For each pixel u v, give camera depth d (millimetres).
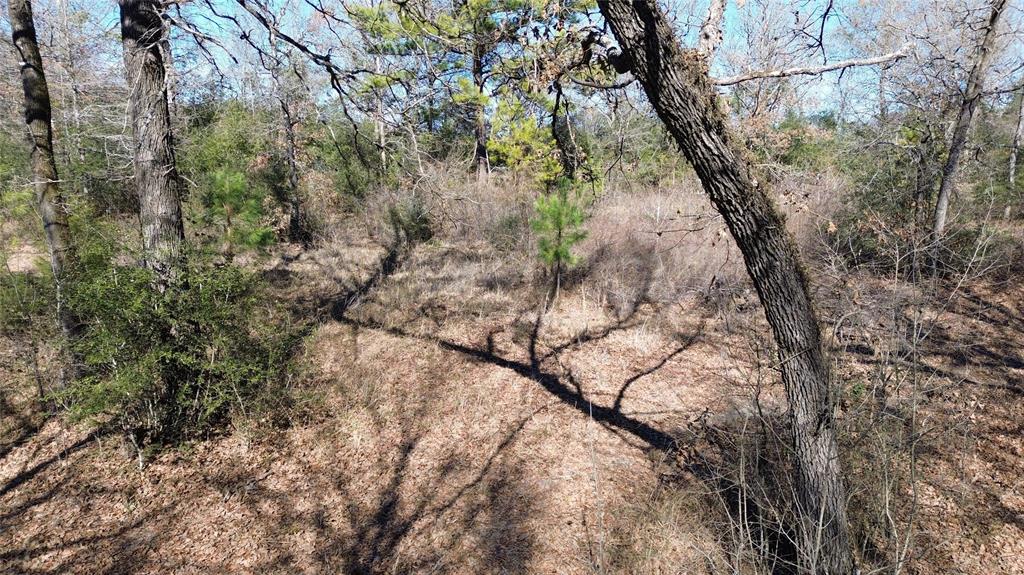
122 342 4953
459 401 6398
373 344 7762
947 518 4332
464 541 4320
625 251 10352
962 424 5223
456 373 7043
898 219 7473
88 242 6312
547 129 11406
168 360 5199
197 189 9992
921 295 4914
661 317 8586
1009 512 4406
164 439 5586
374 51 5066
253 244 9125
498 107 11305
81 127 11141
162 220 5641
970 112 7938
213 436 5715
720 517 4336
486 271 10352
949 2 8727
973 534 4184
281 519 4602
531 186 11867
